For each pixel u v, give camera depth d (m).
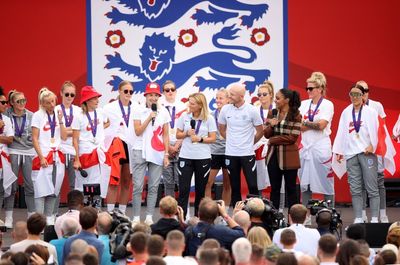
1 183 28.97
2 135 28.83
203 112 27.56
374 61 35.16
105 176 28.11
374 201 28.09
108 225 19.69
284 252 16.12
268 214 21.48
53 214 28.16
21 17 35.25
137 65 35.25
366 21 35.16
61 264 19.62
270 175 27.38
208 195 29.55
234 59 35.25
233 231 19.42
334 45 35.19
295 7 35.19
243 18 35.19
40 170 27.64
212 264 15.45
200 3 35.19
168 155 28.08
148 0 35.25
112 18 35.22
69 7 35.28
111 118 28.38
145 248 17.23
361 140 28.14
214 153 29.25
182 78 35.25
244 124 27.72
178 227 19.89
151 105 27.88
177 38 35.25
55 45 35.25
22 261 16.06
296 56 35.19
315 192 29.08
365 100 28.84
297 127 27.08
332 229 22.03
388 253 17.20
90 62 35.22
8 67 35.25
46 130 27.78
